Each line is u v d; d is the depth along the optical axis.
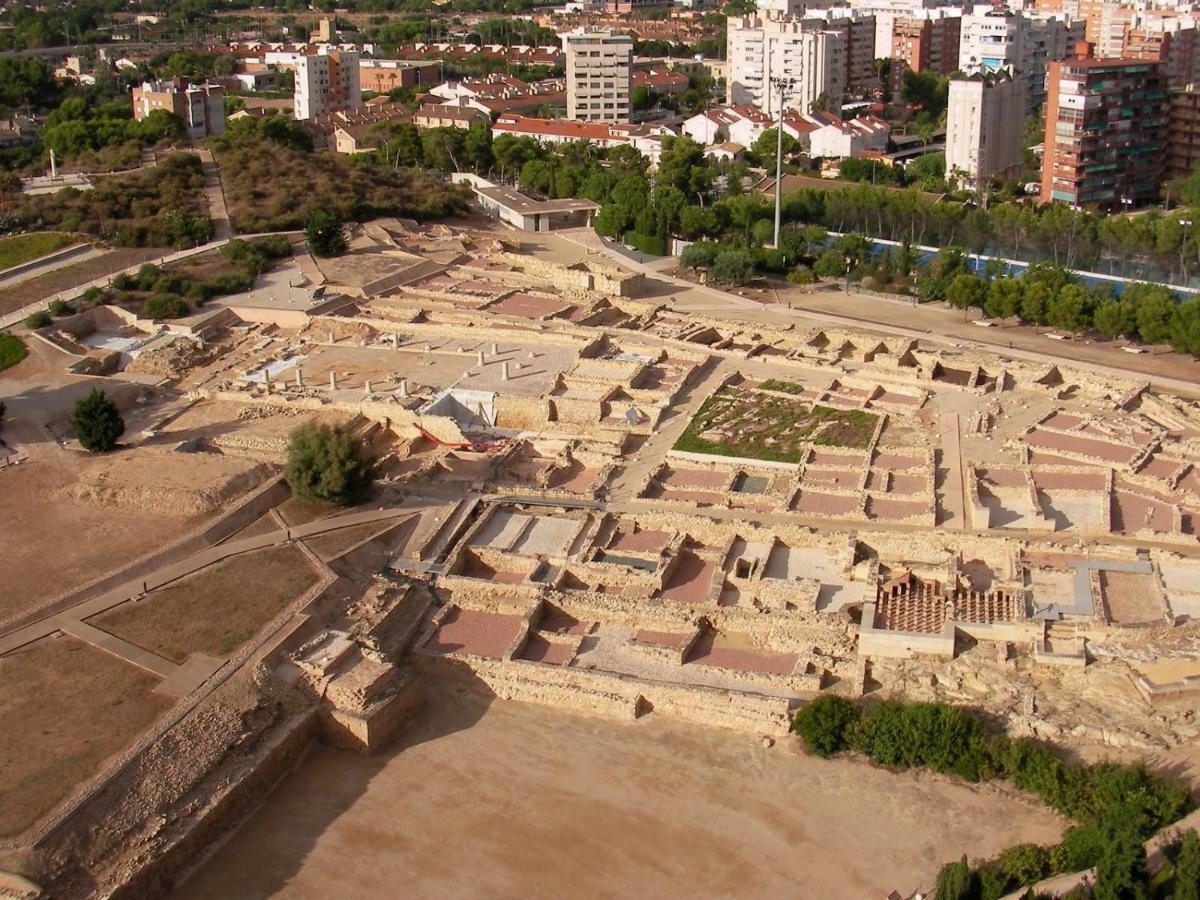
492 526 129.50
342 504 131.38
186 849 89.25
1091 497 128.38
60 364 169.75
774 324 190.88
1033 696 100.19
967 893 80.06
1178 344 173.38
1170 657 102.12
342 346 179.88
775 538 124.25
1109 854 79.62
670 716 104.19
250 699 100.25
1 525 125.81
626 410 153.00
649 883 86.69
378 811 94.44
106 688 100.38
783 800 94.00
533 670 107.62
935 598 112.81
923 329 190.50
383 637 112.25
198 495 128.75
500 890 86.56
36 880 82.12
